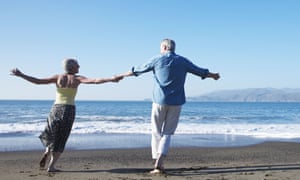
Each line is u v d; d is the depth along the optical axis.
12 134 14.02
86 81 5.78
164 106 5.85
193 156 8.52
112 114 36.12
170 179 5.34
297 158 8.16
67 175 5.64
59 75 5.86
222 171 6.11
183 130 16.72
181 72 5.88
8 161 7.29
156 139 5.98
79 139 12.66
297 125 20.77
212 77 6.05
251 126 19.78
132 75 5.90
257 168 6.47
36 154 8.63
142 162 7.36
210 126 19.62
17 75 5.55
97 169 6.31
